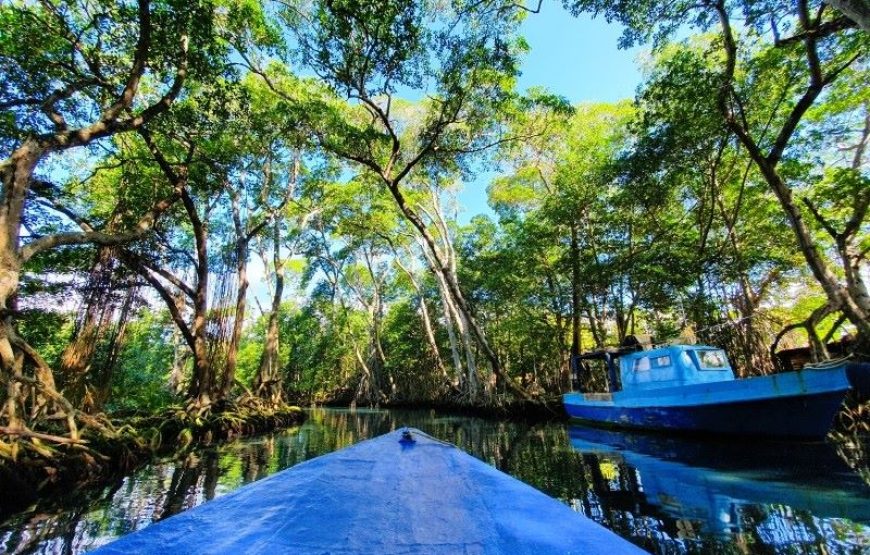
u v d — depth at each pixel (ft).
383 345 129.39
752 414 25.12
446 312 83.30
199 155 42.50
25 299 42.47
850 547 10.27
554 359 78.74
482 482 6.79
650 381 34.06
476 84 44.09
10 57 28.19
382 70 40.27
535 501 5.74
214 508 5.42
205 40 30.45
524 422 51.75
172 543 4.34
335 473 7.40
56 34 29.37
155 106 29.94
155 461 26.45
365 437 40.96
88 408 30.42
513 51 42.27
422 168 58.13
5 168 22.85
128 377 58.49
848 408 30.01
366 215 83.51
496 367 53.26
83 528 13.46
